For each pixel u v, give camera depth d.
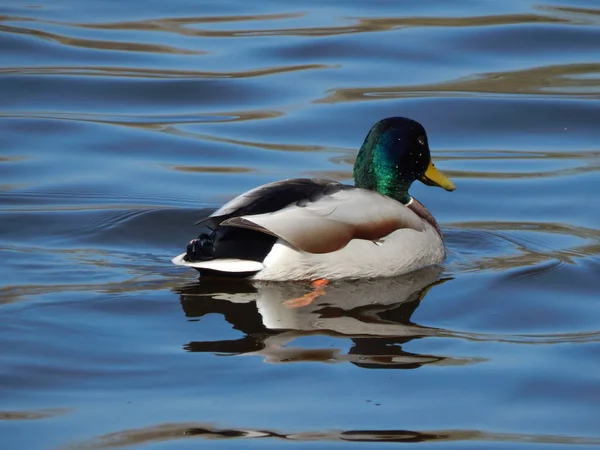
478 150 18.12
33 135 18.14
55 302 11.76
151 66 21.06
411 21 23.42
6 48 21.66
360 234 12.70
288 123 18.86
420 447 9.14
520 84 20.48
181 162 17.27
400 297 12.31
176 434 9.23
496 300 12.33
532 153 17.95
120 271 12.77
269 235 12.42
